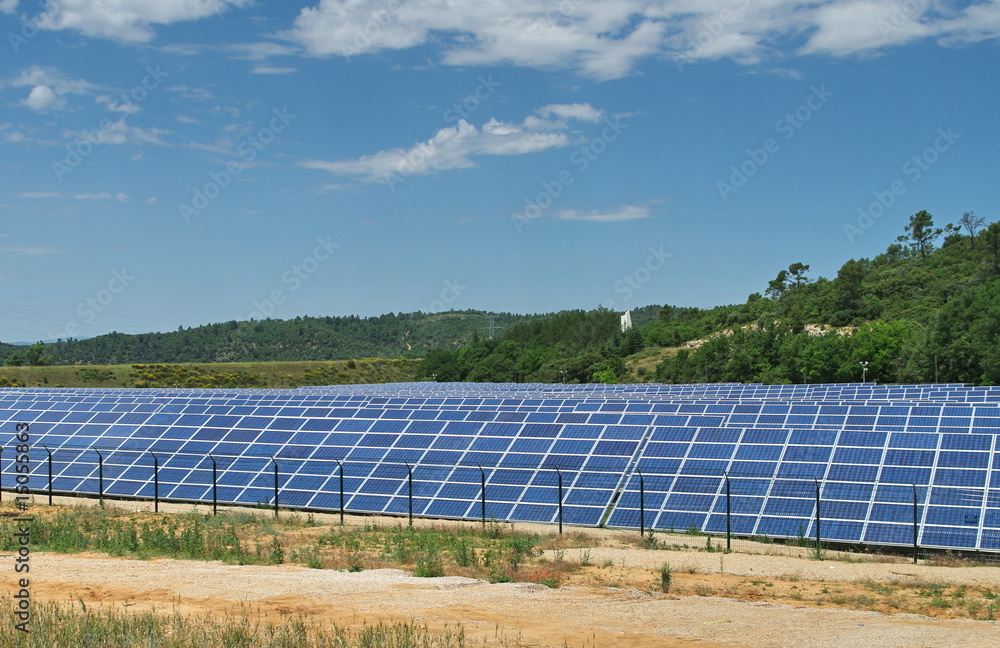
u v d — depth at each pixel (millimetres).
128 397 72000
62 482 49531
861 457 39250
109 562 28812
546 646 18594
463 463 45125
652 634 19844
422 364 187750
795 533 35094
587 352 168625
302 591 23969
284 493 44875
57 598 22547
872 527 34344
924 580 27797
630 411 53531
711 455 42062
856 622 21562
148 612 20562
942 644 19500
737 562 30797
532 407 57062
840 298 159750
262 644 17688
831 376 126938
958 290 148625
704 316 198125
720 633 20125
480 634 19438
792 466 39812
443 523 39844
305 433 52219
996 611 23422
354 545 33062
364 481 44688
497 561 29328
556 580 25906
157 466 47188
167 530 36938
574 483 41438
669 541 35156
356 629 19500
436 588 24641
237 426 54844
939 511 34125
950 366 115312
